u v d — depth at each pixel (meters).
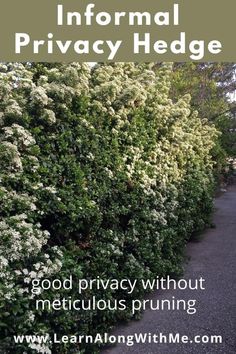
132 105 4.69
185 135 6.66
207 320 4.25
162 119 5.61
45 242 2.85
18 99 3.22
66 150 3.50
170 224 5.86
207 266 6.23
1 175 2.84
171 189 5.83
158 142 5.57
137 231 4.59
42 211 3.04
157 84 5.82
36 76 3.91
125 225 4.56
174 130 5.96
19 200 2.84
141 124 4.95
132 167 4.60
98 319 3.70
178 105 6.46
